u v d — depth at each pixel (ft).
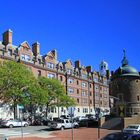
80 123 189.98
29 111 218.59
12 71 177.47
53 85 223.10
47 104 224.33
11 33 239.09
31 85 186.80
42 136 129.29
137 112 217.56
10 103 191.31
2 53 226.38
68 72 301.63
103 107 361.71
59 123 166.91
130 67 227.61
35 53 261.44
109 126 175.42
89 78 340.59
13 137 124.77
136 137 69.87
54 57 282.77
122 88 222.48
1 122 181.47
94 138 119.65
